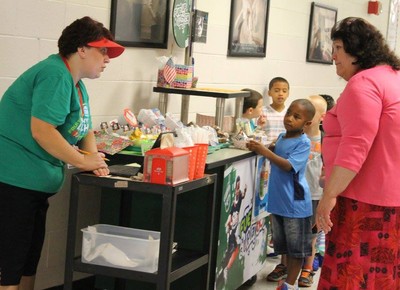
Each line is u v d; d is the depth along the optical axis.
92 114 3.80
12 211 2.83
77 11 3.60
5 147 2.81
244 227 3.94
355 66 2.97
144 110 3.70
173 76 4.11
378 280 2.89
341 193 2.87
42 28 3.40
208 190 3.28
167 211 2.84
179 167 2.89
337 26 2.99
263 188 4.22
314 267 4.71
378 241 2.86
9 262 2.85
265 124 5.18
